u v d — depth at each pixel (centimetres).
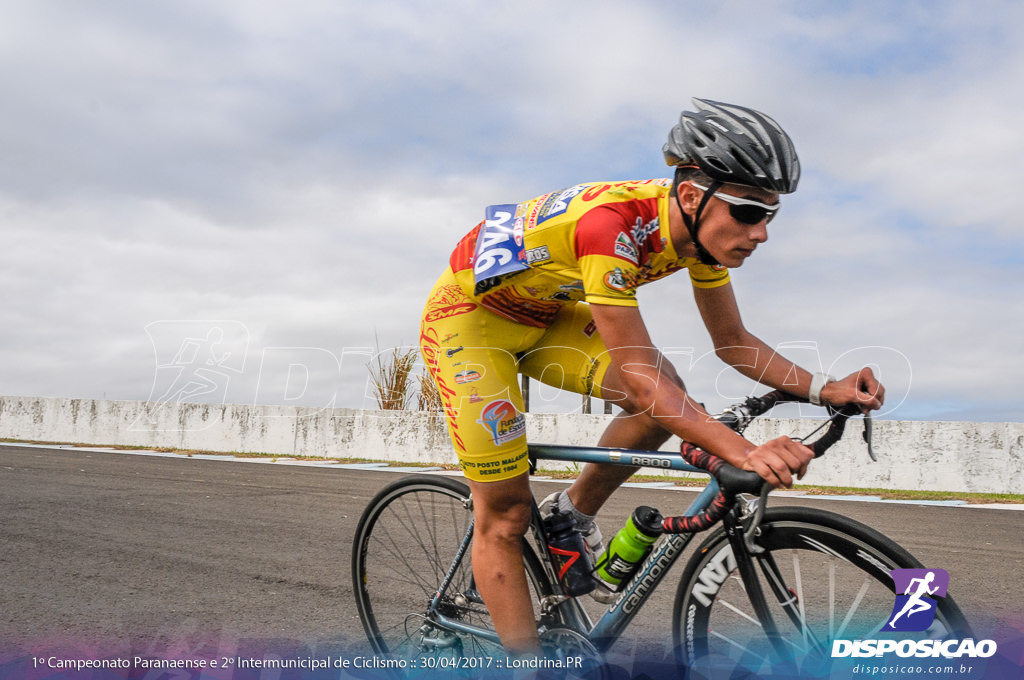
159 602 290
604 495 199
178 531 430
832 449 712
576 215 176
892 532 450
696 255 176
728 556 171
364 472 815
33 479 652
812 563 160
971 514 531
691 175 166
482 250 194
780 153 159
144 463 853
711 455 161
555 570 195
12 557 355
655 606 278
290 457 1005
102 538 405
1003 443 655
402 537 232
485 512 199
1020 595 305
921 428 684
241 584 319
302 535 426
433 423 918
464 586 216
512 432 197
